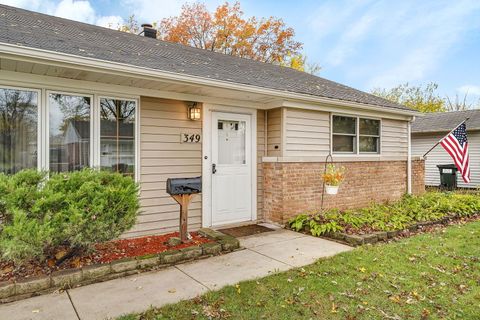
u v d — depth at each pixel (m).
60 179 3.59
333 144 7.34
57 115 4.48
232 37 19.03
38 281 3.21
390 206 7.37
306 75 9.85
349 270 3.79
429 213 6.76
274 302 3.00
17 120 4.21
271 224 6.39
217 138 6.07
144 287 3.35
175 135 5.52
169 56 5.95
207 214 5.92
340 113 7.29
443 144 9.10
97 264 3.65
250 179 6.54
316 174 6.72
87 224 3.55
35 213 3.30
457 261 4.09
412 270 3.78
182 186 4.60
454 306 2.92
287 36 19.70
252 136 6.54
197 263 4.07
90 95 4.71
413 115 8.74
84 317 2.76
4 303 3.02
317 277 3.58
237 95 5.77
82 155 4.66
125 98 5.00
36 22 5.52
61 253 3.77
